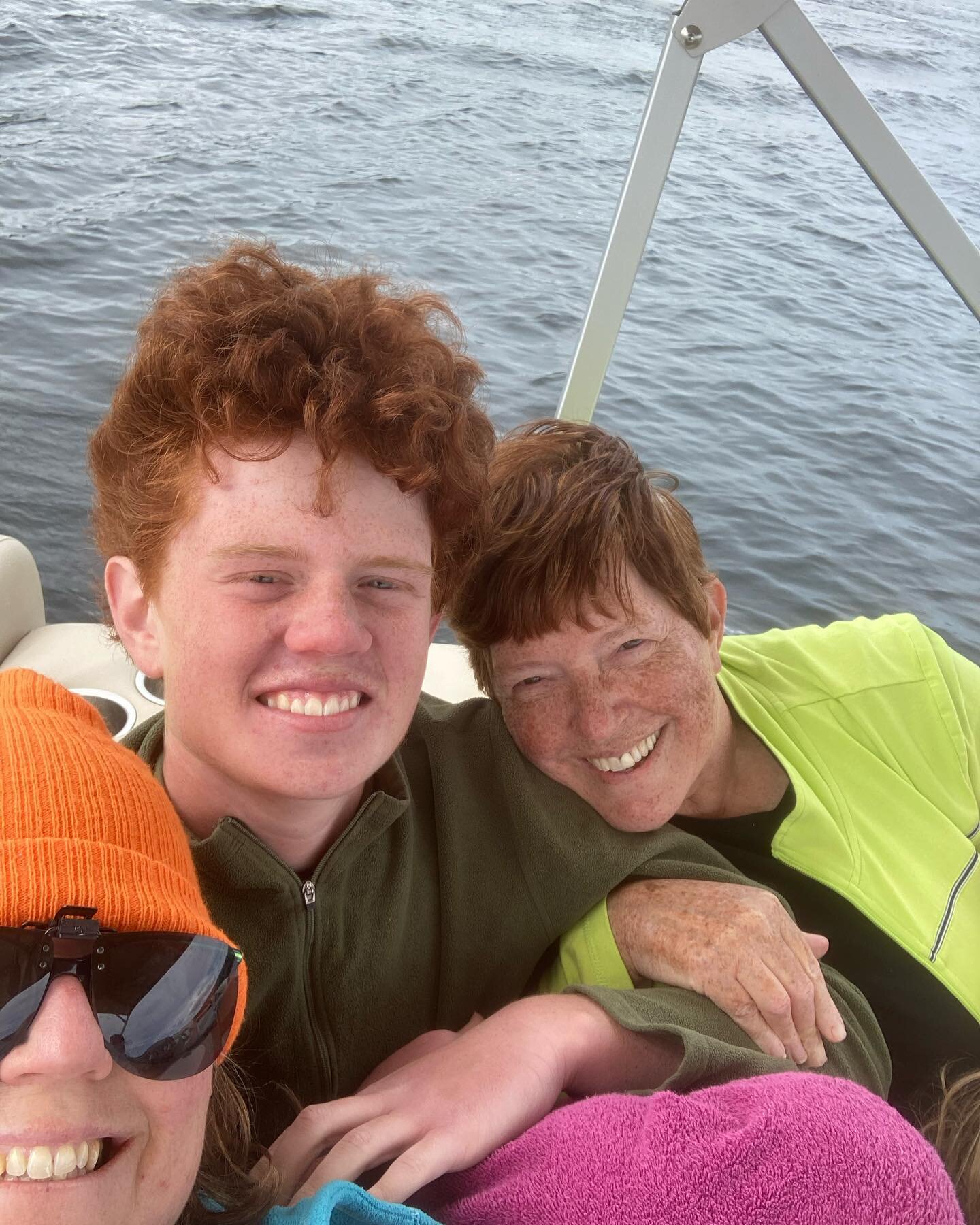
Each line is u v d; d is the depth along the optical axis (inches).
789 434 119.3
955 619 91.1
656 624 31.1
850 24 181.3
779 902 30.7
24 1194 16.4
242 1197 20.5
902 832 36.4
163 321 22.5
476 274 160.4
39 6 245.9
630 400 121.0
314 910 26.5
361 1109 23.5
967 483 115.1
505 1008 27.3
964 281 44.3
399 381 22.5
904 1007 34.5
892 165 42.5
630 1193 20.8
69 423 95.3
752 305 151.9
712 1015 28.0
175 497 22.5
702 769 34.2
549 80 276.4
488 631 31.3
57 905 17.1
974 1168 27.4
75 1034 16.4
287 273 23.5
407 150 217.8
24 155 168.6
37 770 18.4
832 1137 20.9
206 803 25.4
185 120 204.5
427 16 308.0
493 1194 21.8
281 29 275.9
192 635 22.8
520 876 31.1
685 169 196.7
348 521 22.3
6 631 42.0
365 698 23.7
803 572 94.4
